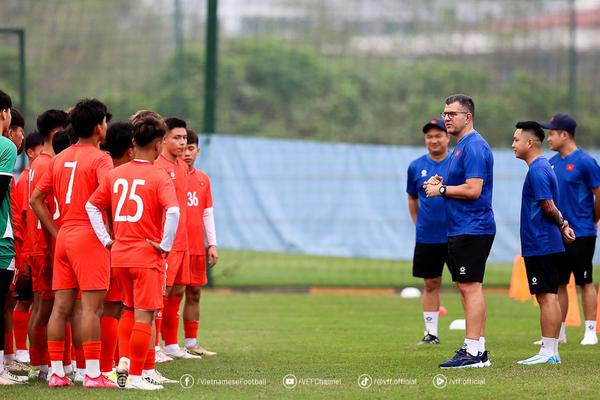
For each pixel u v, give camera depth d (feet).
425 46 381.81
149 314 89.92
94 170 91.81
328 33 389.60
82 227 91.20
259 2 393.70
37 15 330.75
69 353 101.30
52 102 313.73
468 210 103.30
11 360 108.17
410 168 136.77
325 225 221.66
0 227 94.07
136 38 341.21
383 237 223.10
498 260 224.12
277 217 219.61
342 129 354.33
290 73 368.07
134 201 89.51
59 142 99.81
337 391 88.12
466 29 378.53
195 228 119.34
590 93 360.07
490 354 115.65
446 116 105.29
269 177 219.41
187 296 118.83
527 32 368.89
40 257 98.07
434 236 128.47
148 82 332.80
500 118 351.87
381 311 173.99
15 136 106.52
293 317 163.32
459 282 104.53
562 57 363.35
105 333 94.99
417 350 120.37
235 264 269.64
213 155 216.13
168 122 114.73
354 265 271.28
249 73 365.81
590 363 106.63
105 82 328.49
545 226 106.93
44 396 84.74
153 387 89.51
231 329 145.59
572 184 130.72
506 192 224.12
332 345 126.00
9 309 107.76
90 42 333.21
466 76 369.30
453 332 142.41
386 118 359.05
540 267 107.24
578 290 221.05
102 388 90.27
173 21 348.38
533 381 92.27
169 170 112.88
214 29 210.18
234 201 217.97
